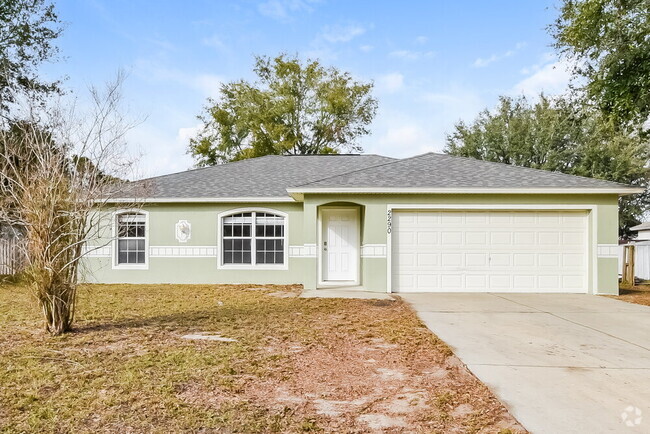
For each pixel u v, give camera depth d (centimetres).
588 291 1243
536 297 1159
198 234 1467
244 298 1116
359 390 468
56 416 388
